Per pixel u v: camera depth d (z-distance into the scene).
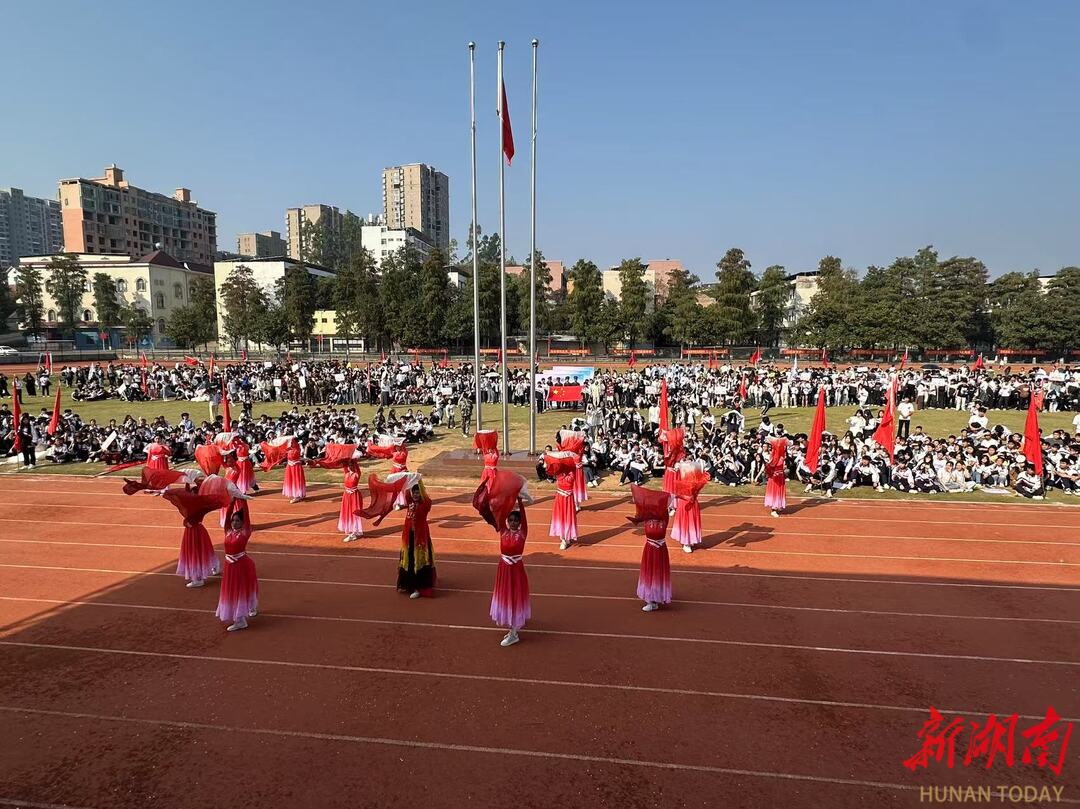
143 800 7.08
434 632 11.08
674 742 8.04
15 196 174.50
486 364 64.62
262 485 22.31
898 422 29.67
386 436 16.80
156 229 126.69
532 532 16.95
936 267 71.19
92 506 19.44
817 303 71.44
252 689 9.27
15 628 11.26
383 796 7.11
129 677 9.62
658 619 11.57
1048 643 10.62
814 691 9.20
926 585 13.12
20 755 7.85
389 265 83.44
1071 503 19.30
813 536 16.34
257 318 79.31
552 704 8.87
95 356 73.19
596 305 76.75
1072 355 65.75
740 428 29.84
